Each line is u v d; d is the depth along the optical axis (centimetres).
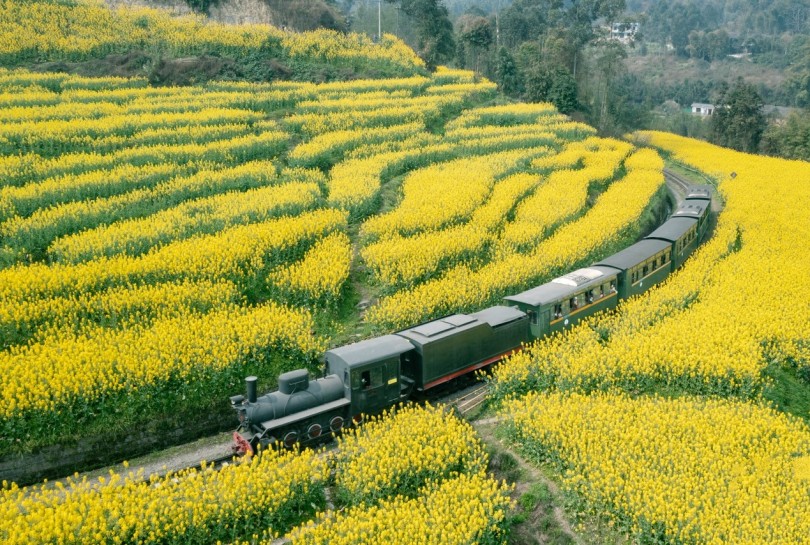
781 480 1588
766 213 3981
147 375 1803
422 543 1367
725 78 16238
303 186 3400
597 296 2561
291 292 2466
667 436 1730
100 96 4425
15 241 2541
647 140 7556
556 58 8000
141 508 1380
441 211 3247
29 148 3488
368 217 3372
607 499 1509
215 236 2748
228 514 1446
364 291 2706
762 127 8244
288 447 1694
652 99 15075
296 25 6819
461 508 1455
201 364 1903
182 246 2575
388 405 1880
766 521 1420
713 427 1780
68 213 2788
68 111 4003
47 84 4525
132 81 4847
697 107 14338
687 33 18962
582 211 3794
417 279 2689
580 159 4903
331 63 6047
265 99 4728
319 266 2586
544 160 4475
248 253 2589
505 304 2452
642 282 2834
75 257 2456
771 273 2900
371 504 1543
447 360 2016
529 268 2734
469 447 1705
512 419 1834
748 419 1823
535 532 1539
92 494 1415
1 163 3184
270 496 1478
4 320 1988
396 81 5847
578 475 1567
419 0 7838
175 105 4397
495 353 2175
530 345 2328
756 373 2031
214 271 2455
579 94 7856
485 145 4644
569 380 2012
